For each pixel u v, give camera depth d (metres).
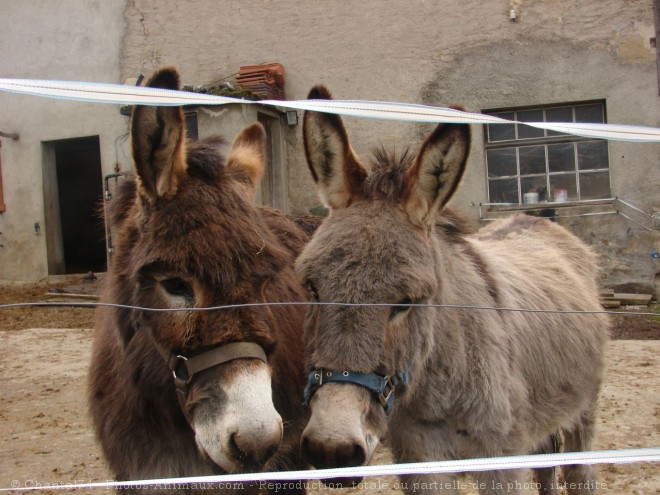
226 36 7.19
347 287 1.31
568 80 6.21
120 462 1.52
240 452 1.18
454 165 1.42
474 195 6.36
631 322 5.07
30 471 2.44
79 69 7.69
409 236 1.39
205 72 7.27
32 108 7.75
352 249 1.34
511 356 1.67
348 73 6.86
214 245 1.25
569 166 6.27
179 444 1.51
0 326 5.60
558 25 6.21
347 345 1.28
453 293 1.58
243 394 1.21
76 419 3.04
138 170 1.29
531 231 2.42
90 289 6.75
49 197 7.86
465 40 6.48
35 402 3.33
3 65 7.91
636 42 6.02
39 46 7.79
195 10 7.27
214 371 1.23
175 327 1.26
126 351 1.46
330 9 6.87
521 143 6.37
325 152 1.51
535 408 1.81
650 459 1.08
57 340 4.88
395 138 6.61
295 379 1.67
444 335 1.52
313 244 1.42
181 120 1.29
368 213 1.42
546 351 1.84
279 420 1.23
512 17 6.29
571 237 2.54
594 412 2.23
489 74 6.43
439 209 1.45
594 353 2.14
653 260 6.00
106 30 7.57
